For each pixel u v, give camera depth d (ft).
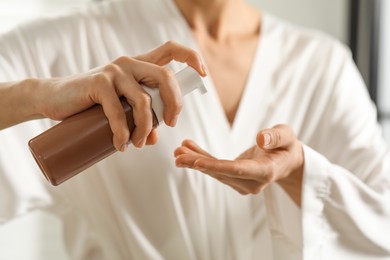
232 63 3.10
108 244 2.80
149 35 2.99
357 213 2.63
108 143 2.04
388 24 5.60
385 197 2.74
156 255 2.78
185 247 2.80
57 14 3.03
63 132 2.02
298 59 3.18
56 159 2.00
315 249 2.62
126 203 2.79
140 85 2.00
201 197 2.81
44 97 2.05
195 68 2.12
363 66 5.71
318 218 2.61
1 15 5.35
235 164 2.16
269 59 3.13
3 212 2.71
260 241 2.83
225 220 2.83
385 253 2.71
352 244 2.69
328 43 3.31
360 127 3.12
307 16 6.46
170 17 3.03
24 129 2.74
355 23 5.92
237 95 3.04
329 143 3.11
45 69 2.84
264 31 3.20
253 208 2.87
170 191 2.81
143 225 2.81
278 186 2.70
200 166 2.14
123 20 3.01
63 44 2.91
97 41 2.95
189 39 3.02
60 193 2.82
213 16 3.13
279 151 2.38
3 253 4.78
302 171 2.50
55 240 4.91
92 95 1.98
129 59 2.02
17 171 2.70
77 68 2.90
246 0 6.52
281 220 2.74
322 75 3.18
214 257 2.83
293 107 3.10
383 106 5.66
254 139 2.97
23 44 2.83
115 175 2.80
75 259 2.81
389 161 3.02
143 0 3.06
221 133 2.89
